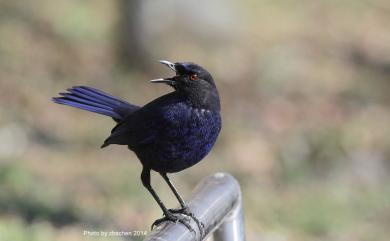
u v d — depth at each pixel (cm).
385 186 1508
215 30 2178
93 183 1359
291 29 2467
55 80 1914
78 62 2030
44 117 1694
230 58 2153
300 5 2670
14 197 1220
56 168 1424
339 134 1731
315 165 1614
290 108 1923
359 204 1416
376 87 2117
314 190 1471
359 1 2770
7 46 2011
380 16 2692
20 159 1432
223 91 1989
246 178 1509
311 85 2083
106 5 2392
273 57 2206
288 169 1556
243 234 577
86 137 1620
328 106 1952
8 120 1633
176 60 2058
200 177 1474
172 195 1320
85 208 1220
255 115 1862
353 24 2595
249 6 2580
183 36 2127
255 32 2381
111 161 1502
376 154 1662
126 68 2048
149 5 2045
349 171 1584
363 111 1934
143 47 2048
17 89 1800
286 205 1385
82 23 2238
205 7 2156
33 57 1992
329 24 2558
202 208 534
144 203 1276
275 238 1257
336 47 2380
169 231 504
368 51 2388
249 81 2064
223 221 566
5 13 2192
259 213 1354
